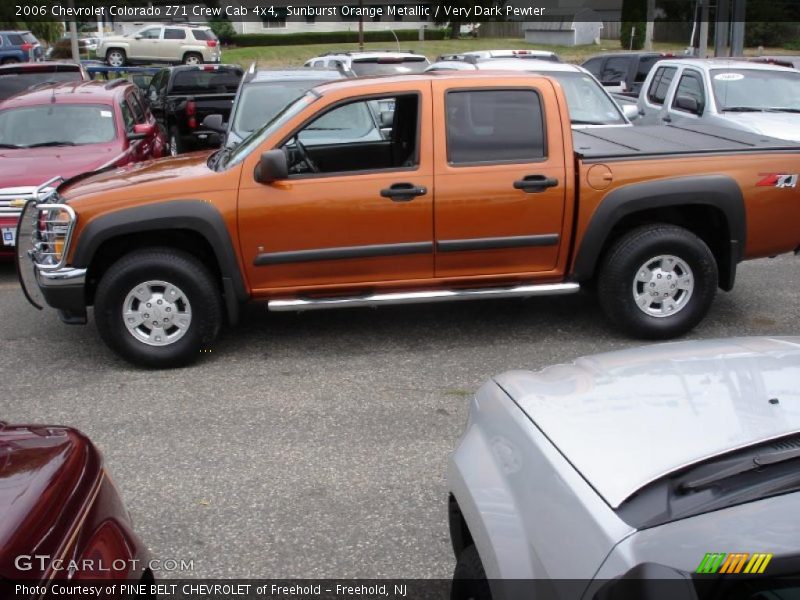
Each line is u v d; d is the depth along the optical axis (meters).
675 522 2.04
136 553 2.84
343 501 4.35
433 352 6.48
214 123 10.11
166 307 6.16
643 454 2.34
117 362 6.44
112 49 35.94
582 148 6.65
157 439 5.12
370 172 6.18
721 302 7.62
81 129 10.18
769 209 6.52
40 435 2.97
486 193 6.23
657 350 3.16
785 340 3.18
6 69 15.75
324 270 6.27
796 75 11.19
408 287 6.40
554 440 2.54
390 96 6.21
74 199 6.09
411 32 45.84
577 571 2.12
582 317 7.21
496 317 7.25
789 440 2.28
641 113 12.72
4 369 6.35
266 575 3.76
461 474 2.80
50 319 7.52
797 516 1.95
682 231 6.45
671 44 45.97
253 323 7.21
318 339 6.81
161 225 6.03
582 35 45.22
